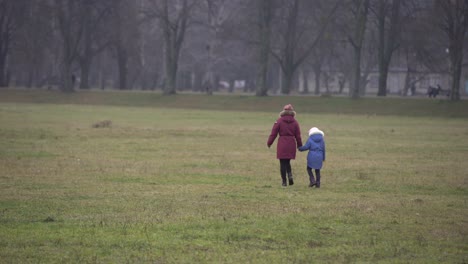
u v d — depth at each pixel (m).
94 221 39.66
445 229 38.44
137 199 47.94
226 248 33.50
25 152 82.88
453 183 58.28
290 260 31.39
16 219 40.12
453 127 144.62
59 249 33.03
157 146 93.69
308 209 44.22
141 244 34.09
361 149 92.00
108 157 78.38
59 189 52.78
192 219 40.38
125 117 172.75
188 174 63.41
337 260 31.55
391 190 54.12
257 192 52.31
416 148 93.81
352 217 41.53
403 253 32.97
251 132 123.31
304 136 112.81
